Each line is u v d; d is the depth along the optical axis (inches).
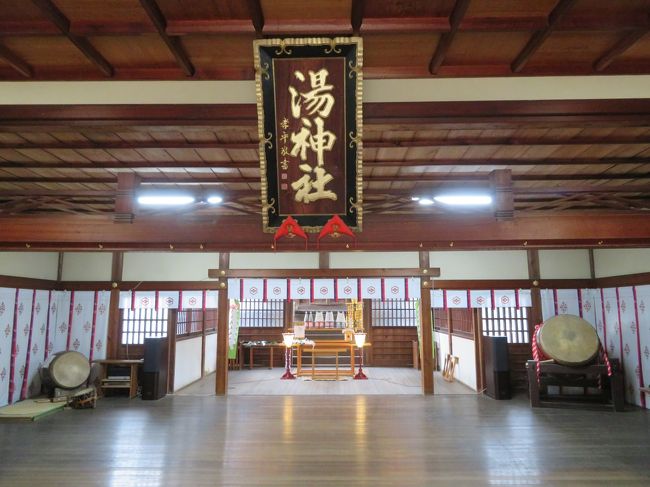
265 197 128.6
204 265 334.3
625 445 196.4
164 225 187.3
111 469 167.5
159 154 162.6
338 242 190.7
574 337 280.4
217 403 286.7
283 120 112.6
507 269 333.4
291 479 157.8
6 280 277.9
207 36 97.3
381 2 89.2
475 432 217.6
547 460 176.9
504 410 265.7
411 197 206.2
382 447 193.6
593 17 90.8
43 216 183.3
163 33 93.4
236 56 105.6
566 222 178.9
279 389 337.4
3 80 110.2
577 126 111.6
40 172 181.0
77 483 153.9
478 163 171.8
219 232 189.0
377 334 473.1
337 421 239.1
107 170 179.3
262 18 94.1
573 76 109.0
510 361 336.2
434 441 202.4
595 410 266.4
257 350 473.7
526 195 211.2
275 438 207.8
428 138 151.3
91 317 328.2
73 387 284.4
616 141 150.2
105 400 297.3
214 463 173.9
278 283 329.4
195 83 112.0
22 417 241.3
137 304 330.6
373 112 111.1
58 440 205.0
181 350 348.5
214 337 448.1
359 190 127.3
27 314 295.9
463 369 362.6
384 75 109.9
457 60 106.9
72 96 111.2
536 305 328.5
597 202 214.8
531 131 143.9
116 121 111.3
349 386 349.7
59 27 90.4
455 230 182.9
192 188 204.8
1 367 270.7
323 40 96.7
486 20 91.4
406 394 316.2
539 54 103.3
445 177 190.2
